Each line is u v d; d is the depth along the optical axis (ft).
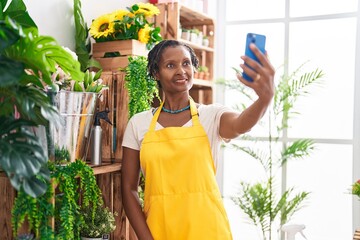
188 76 5.73
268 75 4.21
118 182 6.64
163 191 5.54
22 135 3.98
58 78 5.50
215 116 5.65
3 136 4.01
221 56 12.44
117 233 6.66
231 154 12.36
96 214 6.13
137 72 6.65
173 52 5.68
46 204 4.73
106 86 6.36
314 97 11.59
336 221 11.47
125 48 7.28
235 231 12.42
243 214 12.30
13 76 3.63
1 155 3.68
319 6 11.51
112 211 6.61
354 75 11.15
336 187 11.44
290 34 11.78
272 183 11.44
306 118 11.67
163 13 9.63
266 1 12.01
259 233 12.16
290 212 11.34
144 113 6.01
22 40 4.06
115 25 7.34
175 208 5.51
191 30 10.71
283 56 11.86
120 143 6.71
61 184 5.04
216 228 5.48
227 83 12.08
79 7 7.32
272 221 10.87
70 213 4.97
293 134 11.78
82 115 5.56
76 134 5.51
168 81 5.70
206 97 11.50
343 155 11.35
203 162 5.56
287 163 11.82
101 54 7.48
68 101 5.30
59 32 7.22
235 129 5.21
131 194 5.90
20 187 3.96
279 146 11.91
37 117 4.63
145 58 6.77
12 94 4.18
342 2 11.28
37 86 4.91
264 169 12.04
